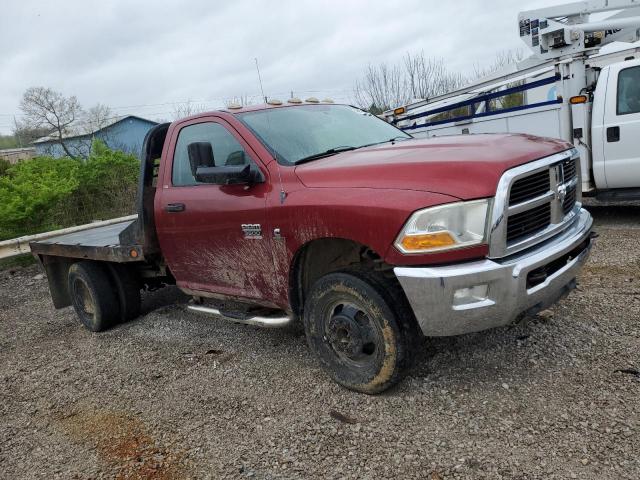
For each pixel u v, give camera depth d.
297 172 3.77
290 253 3.74
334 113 4.86
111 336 5.65
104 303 5.73
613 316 4.27
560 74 8.15
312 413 3.47
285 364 4.25
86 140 30.69
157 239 5.03
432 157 3.30
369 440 3.10
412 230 3.05
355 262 3.89
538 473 2.64
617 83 7.53
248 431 3.38
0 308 7.47
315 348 3.78
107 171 13.31
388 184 3.26
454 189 3.03
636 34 8.91
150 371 4.53
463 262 3.04
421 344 3.43
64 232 9.09
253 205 3.91
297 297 3.97
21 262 10.01
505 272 3.01
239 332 5.15
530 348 3.87
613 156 7.68
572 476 2.59
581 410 3.09
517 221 3.17
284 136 4.18
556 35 8.62
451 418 3.19
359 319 3.51
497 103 9.55
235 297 4.43
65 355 5.29
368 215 3.21
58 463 3.35
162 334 5.43
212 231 4.29
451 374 3.67
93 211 12.88
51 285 6.50
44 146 32.31
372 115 5.27
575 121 8.09
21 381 4.74
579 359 3.65
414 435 3.08
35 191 10.45
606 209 9.04
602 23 8.47
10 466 3.39
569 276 3.48
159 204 4.77
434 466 2.80
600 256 6.05
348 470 2.87
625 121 7.49
